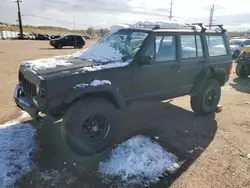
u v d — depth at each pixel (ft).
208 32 15.96
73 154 11.14
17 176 9.43
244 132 14.15
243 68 30.86
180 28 14.80
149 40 12.39
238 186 9.26
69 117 10.39
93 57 13.04
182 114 17.06
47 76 9.97
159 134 13.62
